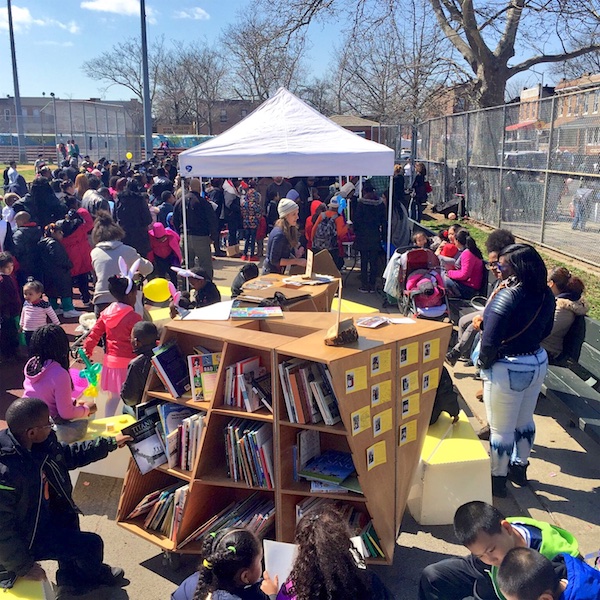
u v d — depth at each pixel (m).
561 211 12.80
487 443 5.25
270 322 4.07
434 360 3.93
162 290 5.08
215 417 3.69
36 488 3.21
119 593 3.67
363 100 39.47
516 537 2.74
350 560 2.37
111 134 32.41
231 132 8.73
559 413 5.94
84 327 7.05
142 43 23.88
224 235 15.10
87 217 9.82
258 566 2.57
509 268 4.31
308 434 3.68
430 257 7.07
